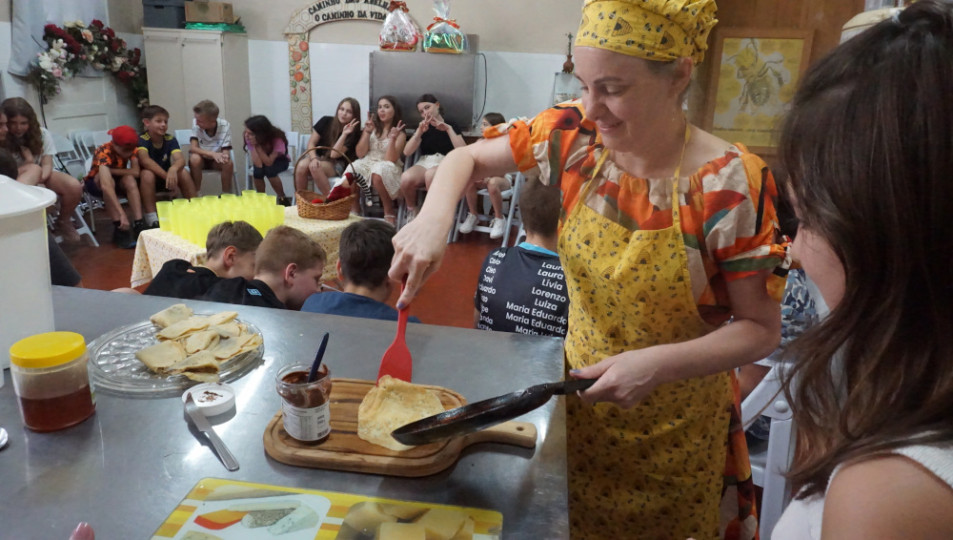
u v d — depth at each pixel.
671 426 1.11
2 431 0.84
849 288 0.45
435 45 5.02
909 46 0.41
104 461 0.81
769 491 1.44
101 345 1.10
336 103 5.80
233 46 5.64
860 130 0.42
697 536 1.19
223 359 1.05
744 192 0.90
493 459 0.85
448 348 1.17
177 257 2.69
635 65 0.81
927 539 0.40
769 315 0.95
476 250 4.70
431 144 5.11
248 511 0.73
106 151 4.54
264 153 5.33
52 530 0.69
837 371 0.50
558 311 1.55
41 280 1.00
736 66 1.75
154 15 5.57
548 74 5.33
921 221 0.40
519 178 4.54
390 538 0.69
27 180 4.09
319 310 1.56
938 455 0.40
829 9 1.66
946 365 0.42
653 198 0.95
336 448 0.83
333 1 5.55
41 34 5.01
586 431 1.17
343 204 3.21
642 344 1.07
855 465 0.44
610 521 1.21
